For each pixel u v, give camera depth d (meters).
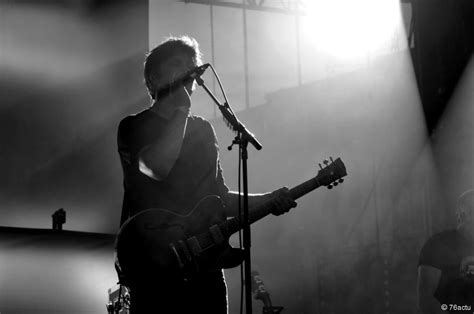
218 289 2.70
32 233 6.11
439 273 3.94
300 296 8.38
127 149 2.71
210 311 2.66
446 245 3.97
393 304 7.75
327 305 8.25
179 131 2.65
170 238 2.65
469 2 7.30
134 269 2.63
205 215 2.73
